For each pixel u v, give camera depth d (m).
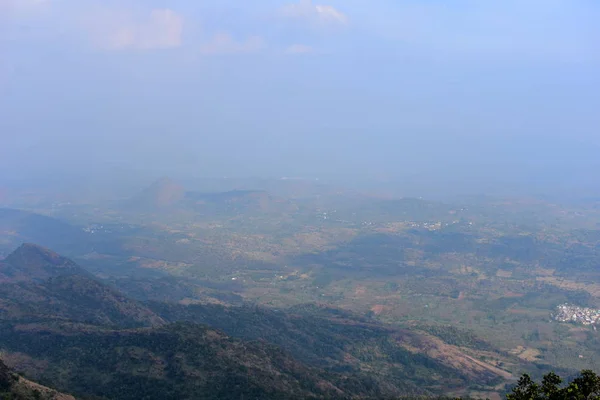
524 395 69.06
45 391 104.56
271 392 125.44
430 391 164.38
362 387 149.62
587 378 66.94
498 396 160.75
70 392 115.81
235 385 126.12
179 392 122.31
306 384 138.12
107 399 119.50
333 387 141.38
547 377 70.31
